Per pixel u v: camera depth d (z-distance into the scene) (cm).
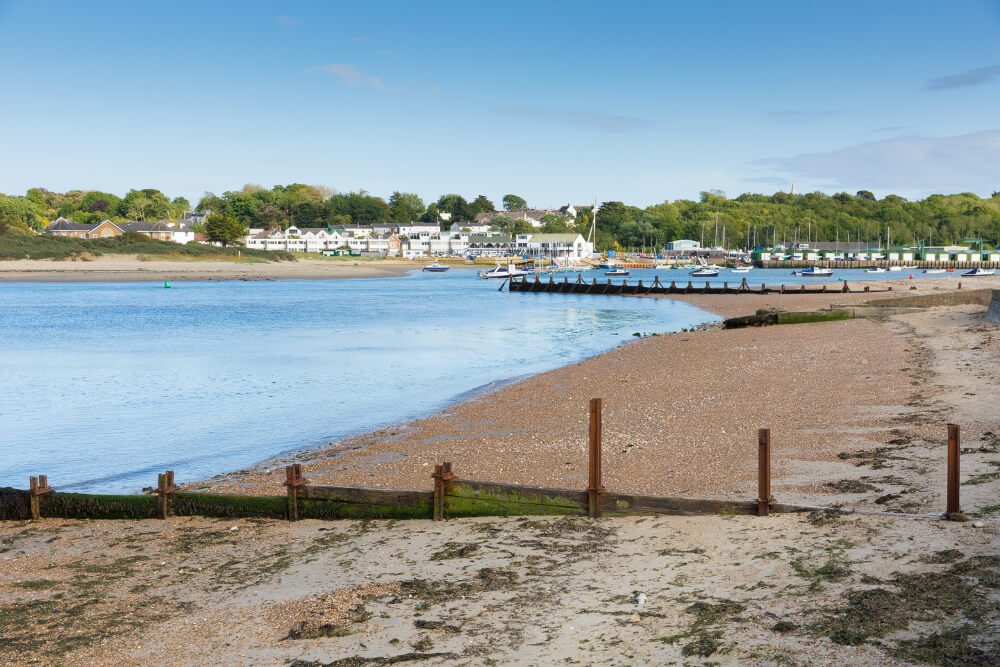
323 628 804
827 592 771
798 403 1970
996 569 775
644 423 1895
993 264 18212
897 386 2067
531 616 793
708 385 2411
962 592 734
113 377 3138
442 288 11338
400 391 2736
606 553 962
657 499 1084
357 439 1983
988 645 639
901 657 636
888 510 1030
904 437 1488
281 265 16562
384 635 777
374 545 1075
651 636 723
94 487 1647
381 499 1192
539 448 1697
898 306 4862
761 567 856
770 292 8638
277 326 5412
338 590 914
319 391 2770
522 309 7156
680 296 8850
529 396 2461
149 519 1273
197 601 921
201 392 2784
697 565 888
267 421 2286
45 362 3584
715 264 19588
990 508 991
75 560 1095
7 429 2217
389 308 7281
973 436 1436
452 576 927
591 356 3672
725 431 1717
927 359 2506
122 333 4931
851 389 2095
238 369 3331
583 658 694
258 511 1245
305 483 1241
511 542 1031
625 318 6075
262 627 829
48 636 840
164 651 788
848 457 1378
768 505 1035
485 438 1869
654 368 2919
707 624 735
